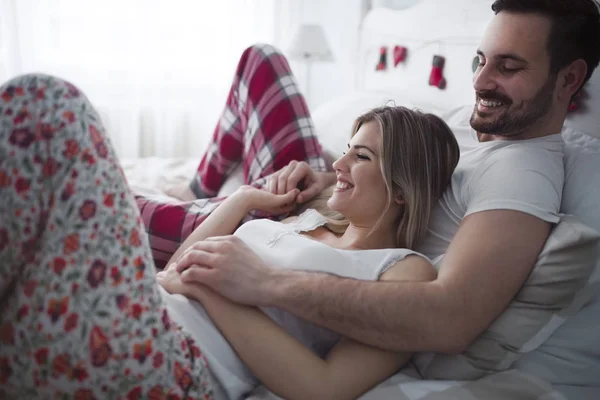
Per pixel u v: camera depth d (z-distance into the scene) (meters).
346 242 1.10
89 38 2.75
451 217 1.04
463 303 0.81
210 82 2.98
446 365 0.91
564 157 1.05
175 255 1.19
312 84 3.25
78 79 2.79
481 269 0.83
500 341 0.88
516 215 0.88
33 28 2.66
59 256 0.65
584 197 0.99
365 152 1.04
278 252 1.02
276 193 1.31
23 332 0.65
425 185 1.03
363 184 1.03
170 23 2.86
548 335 0.88
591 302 0.90
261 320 0.88
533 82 0.99
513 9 1.00
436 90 1.93
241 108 1.59
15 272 0.68
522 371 0.92
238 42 2.97
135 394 0.70
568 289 0.85
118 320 0.67
